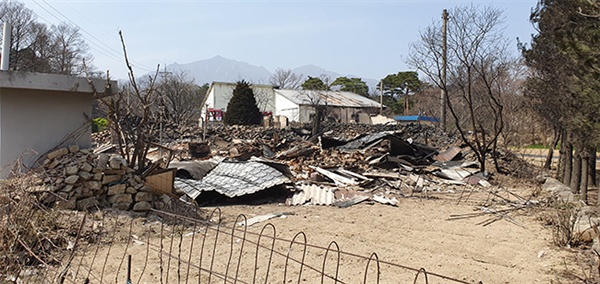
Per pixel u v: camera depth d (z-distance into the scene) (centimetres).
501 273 643
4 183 744
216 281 574
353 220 1012
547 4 1480
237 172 1339
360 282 582
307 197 1262
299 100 4828
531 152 2802
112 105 1013
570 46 1016
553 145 2144
